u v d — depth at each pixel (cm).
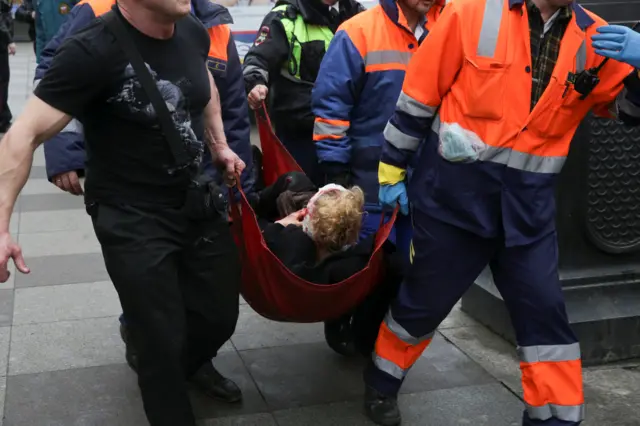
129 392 358
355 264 321
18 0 1349
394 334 324
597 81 267
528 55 269
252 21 785
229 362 391
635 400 358
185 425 280
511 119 274
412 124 294
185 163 271
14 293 470
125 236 270
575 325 384
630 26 376
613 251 402
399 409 346
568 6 270
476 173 281
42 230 593
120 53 253
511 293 294
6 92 955
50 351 398
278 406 350
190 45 275
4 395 354
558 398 288
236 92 362
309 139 412
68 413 340
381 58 347
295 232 327
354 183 361
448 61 279
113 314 445
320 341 417
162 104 261
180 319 277
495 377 378
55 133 254
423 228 301
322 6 393
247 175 369
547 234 288
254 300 326
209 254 291
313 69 401
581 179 393
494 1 273
